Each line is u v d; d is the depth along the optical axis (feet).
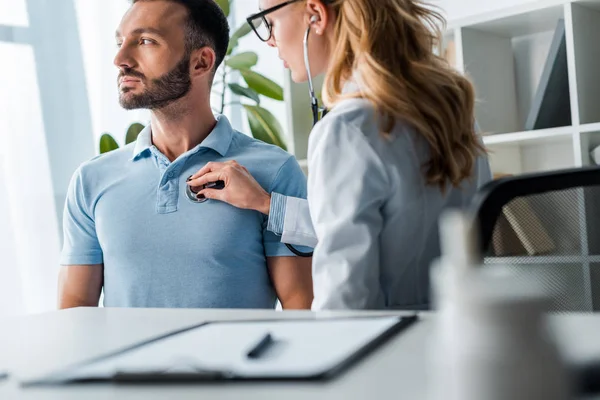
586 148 7.33
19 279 10.16
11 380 2.15
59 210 10.49
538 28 8.39
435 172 3.46
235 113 12.21
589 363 1.64
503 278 1.36
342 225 3.25
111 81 11.05
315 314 3.01
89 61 10.91
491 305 1.27
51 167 10.46
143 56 5.60
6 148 10.18
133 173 5.75
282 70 11.89
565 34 7.42
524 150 8.71
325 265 3.27
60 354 2.53
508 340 1.26
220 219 5.48
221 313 3.26
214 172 5.48
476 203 2.71
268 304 5.63
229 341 2.40
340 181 3.31
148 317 3.28
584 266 2.68
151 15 5.61
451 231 1.34
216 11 5.88
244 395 1.77
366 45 3.55
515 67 8.87
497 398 1.26
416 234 3.45
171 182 5.60
